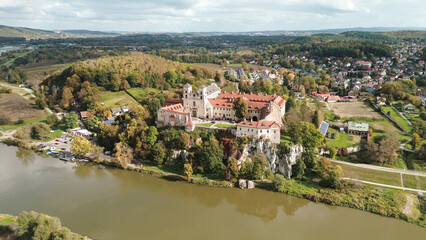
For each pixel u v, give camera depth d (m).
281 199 151.25
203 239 122.25
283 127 196.50
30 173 177.38
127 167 180.00
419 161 180.50
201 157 170.38
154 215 137.75
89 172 179.12
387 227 129.75
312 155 169.00
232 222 135.12
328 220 135.50
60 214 135.88
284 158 167.62
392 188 154.50
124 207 143.00
